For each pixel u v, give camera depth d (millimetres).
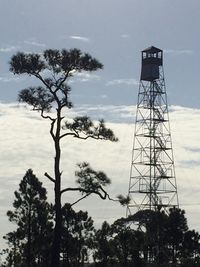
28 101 41094
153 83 101438
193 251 89000
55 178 41125
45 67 41344
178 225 88000
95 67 41500
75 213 78938
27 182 72938
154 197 97938
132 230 85250
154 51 101750
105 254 82062
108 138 41312
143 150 99812
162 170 99438
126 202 40969
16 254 74562
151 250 86875
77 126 40906
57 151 41250
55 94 41531
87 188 40781
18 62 40781
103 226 83500
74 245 78062
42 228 73062
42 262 75062
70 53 40906
